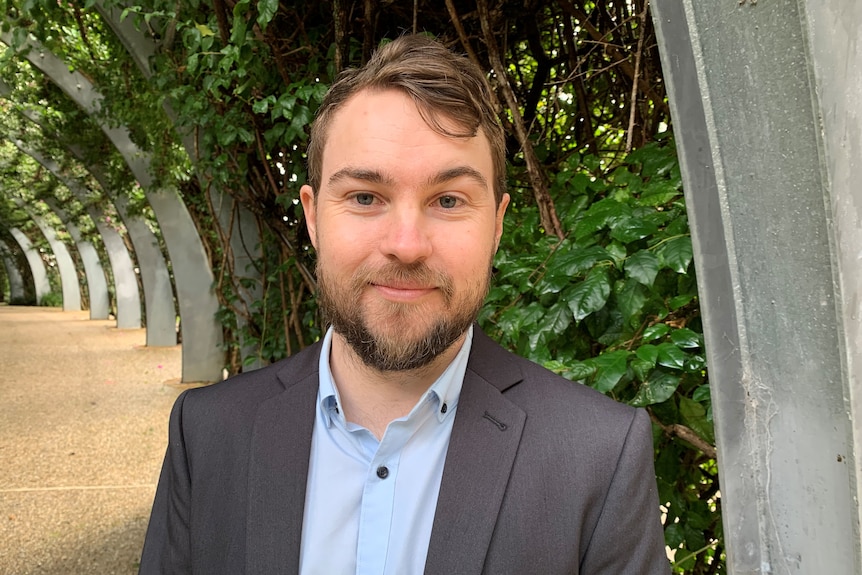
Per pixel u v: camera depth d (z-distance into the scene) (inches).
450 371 36.5
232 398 39.6
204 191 177.2
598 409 37.0
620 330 56.3
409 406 37.4
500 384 38.0
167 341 436.8
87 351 421.7
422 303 33.3
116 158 328.8
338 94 35.6
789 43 24.9
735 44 27.0
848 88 22.8
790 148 25.8
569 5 82.4
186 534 38.1
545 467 34.5
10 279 1204.5
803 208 25.9
